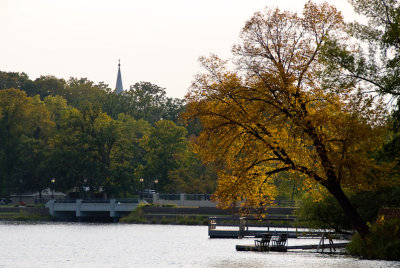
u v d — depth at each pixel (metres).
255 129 58.94
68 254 78.56
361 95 54.72
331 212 75.94
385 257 58.62
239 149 61.12
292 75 56.41
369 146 55.50
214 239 104.75
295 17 59.09
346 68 54.91
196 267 58.47
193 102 59.56
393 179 60.16
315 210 76.88
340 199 60.59
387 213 63.75
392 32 53.81
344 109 55.19
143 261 67.75
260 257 68.38
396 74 54.19
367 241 60.47
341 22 58.19
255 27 59.22
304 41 58.34
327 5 58.62
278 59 58.16
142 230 131.50
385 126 55.19
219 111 58.94
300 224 81.50
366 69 54.50
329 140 55.66
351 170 55.72
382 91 54.38
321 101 56.34
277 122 57.19
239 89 57.84
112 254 78.06
